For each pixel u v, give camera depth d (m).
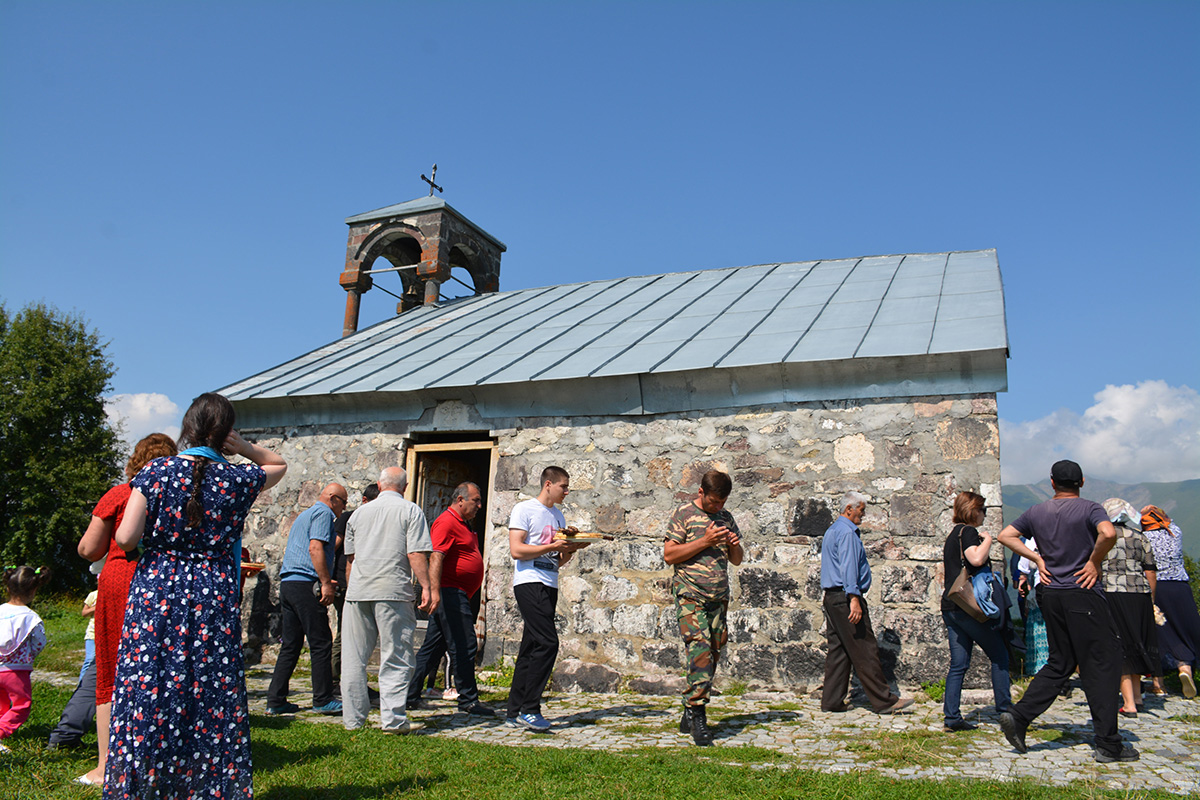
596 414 8.30
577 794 3.92
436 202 14.82
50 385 24.19
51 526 22.77
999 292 8.55
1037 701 4.71
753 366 7.55
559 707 6.66
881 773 4.38
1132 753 4.59
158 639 3.17
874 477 7.11
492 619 8.26
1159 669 5.87
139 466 3.96
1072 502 4.83
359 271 15.09
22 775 4.03
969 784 4.07
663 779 4.15
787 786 4.04
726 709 6.34
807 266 12.01
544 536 5.79
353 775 4.23
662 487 7.84
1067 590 4.71
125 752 3.07
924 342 7.28
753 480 7.51
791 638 7.07
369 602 5.52
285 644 6.27
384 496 5.70
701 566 5.36
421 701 6.66
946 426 6.98
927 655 6.62
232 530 3.43
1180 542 6.71
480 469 10.42
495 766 4.45
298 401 9.82
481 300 14.02
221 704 3.25
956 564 5.34
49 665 8.75
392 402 9.34
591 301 11.97
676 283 12.27
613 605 7.75
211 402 3.52
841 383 7.38
